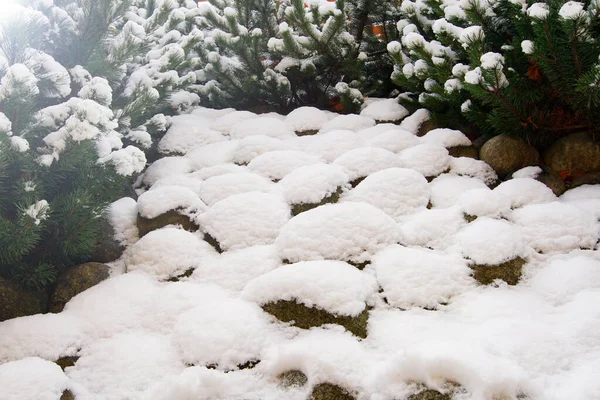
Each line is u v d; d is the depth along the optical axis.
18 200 2.56
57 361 2.21
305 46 4.80
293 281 2.35
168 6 4.09
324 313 2.25
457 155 3.89
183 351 2.17
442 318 2.27
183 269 2.79
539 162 3.67
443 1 4.06
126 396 1.99
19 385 1.89
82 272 2.72
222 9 5.53
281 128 4.48
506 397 1.70
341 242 2.68
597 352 1.93
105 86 2.79
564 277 2.44
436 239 2.83
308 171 3.43
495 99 3.42
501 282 2.48
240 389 1.94
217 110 5.15
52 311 2.60
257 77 5.01
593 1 2.92
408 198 3.23
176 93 4.95
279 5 5.50
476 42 3.41
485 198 3.01
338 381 1.89
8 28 2.51
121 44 3.47
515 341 1.98
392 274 2.48
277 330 2.24
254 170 3.77
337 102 5.30
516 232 2.71
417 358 1.82
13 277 2.55
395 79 4.50
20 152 2.46
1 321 2.44
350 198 3.27
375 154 3.68
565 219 2.79
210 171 3.84
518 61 3.55
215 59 4.90
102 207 2.80
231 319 2.23
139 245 2.95
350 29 5.31
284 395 1.91
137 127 3.93
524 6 3.52
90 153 2.76
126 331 2.38
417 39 3.89
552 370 1.86
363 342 2.17
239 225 3.01
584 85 3.05
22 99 2.40
